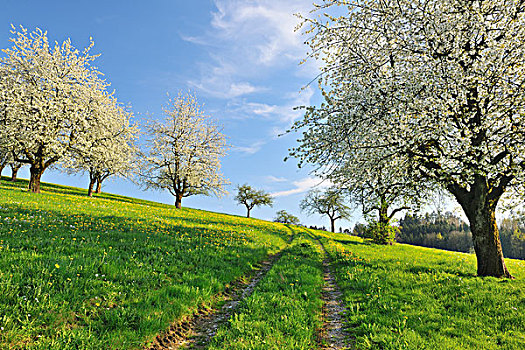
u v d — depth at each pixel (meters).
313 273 12.06
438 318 7.03
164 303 6.84
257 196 71.44
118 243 11.06
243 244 16.45
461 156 10.42
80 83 32.28
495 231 12.07
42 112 27.31
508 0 11.23
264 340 5.64
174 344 5.78
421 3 11.48
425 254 21.69
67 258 7.95
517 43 10.66
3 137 26.89
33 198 21.52
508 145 10.16
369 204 14.21
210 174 45.66
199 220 26.31
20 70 29.00
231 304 8.16
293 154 12.40
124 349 5.04
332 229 61.47
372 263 14.45
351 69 12.49
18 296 5.57
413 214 13.23
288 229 42.56
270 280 10.11
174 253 11.28
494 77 10.43
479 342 5.80
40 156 28.77
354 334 6.35
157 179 45.03
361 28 11.99
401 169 11.56
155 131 44.28
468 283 10.19
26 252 7.80
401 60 11.64
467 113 10.20
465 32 10.78
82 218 15.48
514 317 7.13
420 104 10.29
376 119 10.84
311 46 12.61
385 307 7.58
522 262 21.78
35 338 4.85
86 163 34.03
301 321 6.71
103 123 32.44
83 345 4.81
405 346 5.50
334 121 11.66
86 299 6.23
